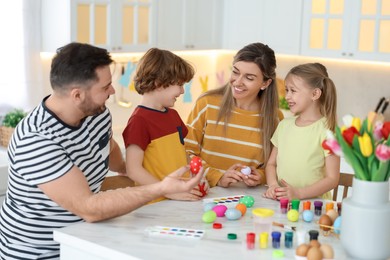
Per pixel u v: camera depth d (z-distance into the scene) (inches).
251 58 104.7
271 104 109.7
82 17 161.8
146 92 100.6
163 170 101.2
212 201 95.0
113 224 84.0
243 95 106.5
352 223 74.5
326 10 180.5
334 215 85.4
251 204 93.7
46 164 80.3
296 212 88.1
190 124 112.4
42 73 169.6
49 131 82.3
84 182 82.3
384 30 172.2
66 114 83.5
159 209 91.6
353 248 74.7
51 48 163.8
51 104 83.9
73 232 80.3
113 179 103.1
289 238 77.1
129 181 105.1
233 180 103.2
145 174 97.0
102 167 92.1
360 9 174.6
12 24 159.0
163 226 83.3
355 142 73.7
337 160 100.7
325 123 102.3
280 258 73.8
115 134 182.9
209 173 105.9
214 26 202.5
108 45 168.2
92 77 80.7
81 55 81.0
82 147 86.7
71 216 86.9
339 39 180.5
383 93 187.3
